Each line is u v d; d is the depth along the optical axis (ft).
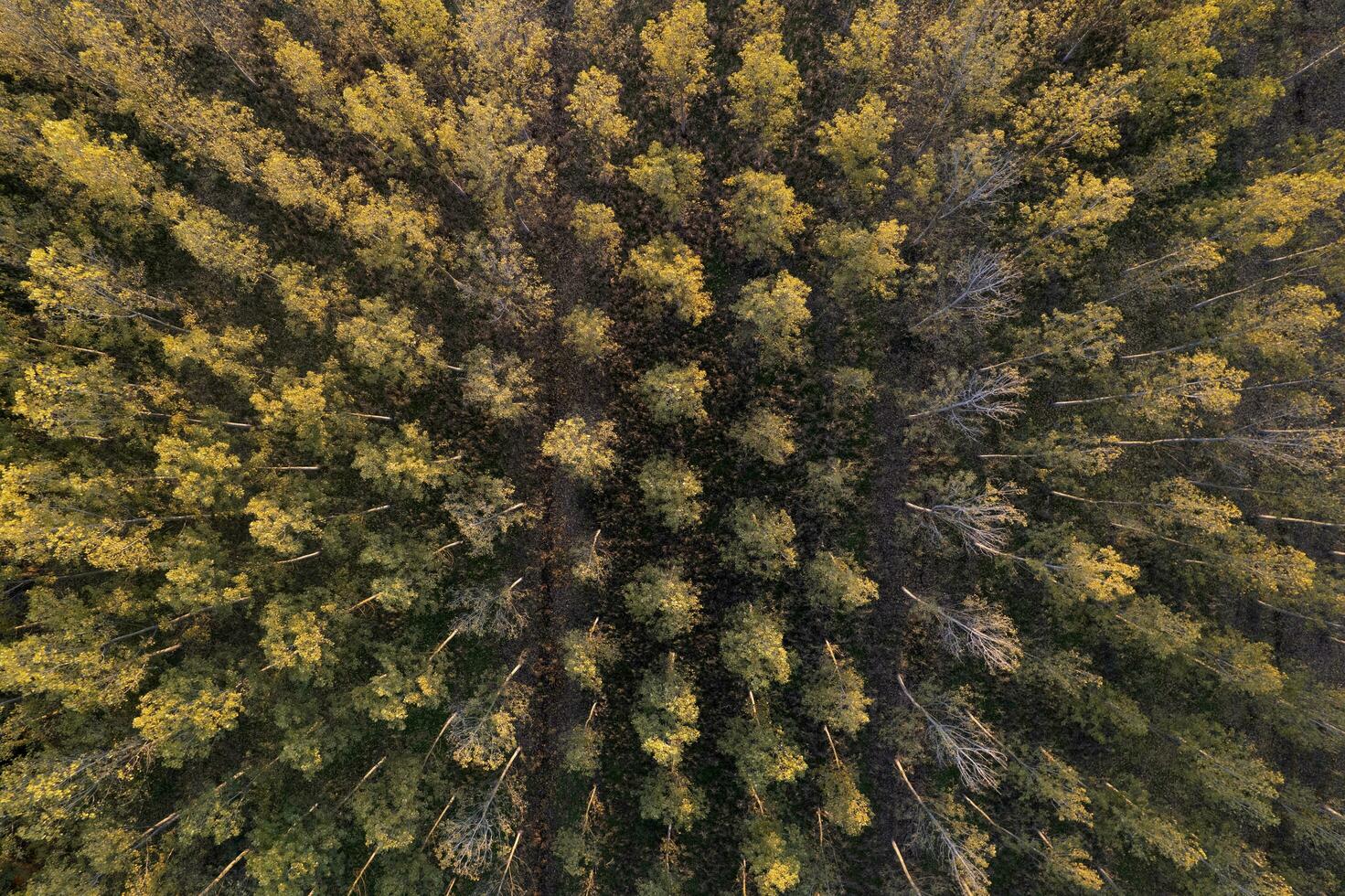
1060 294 146.10
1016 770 136.77
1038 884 141.38
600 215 133.28
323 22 140.36
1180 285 136.46
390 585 123.65
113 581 123.13
